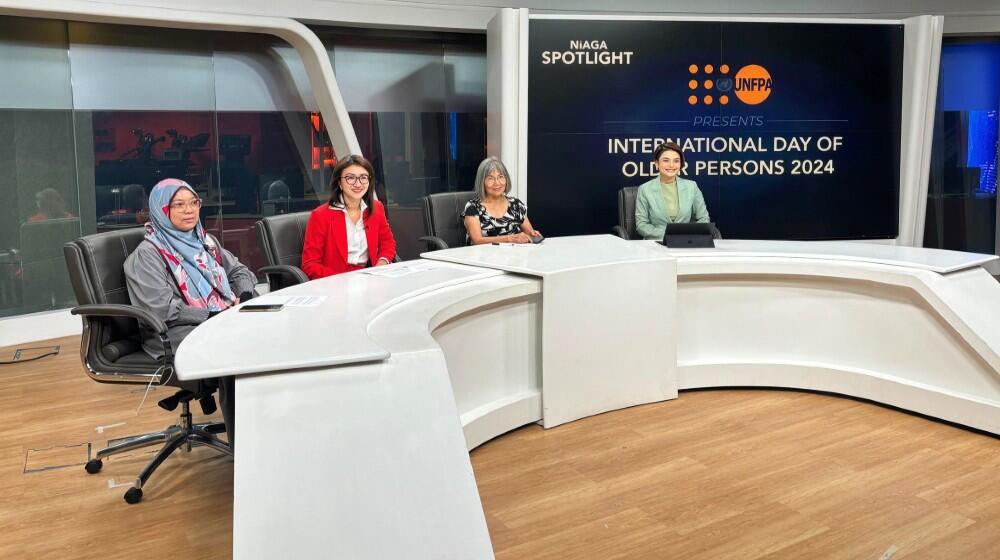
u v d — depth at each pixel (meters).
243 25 5.91
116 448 3.24
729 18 6.46
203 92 6.35
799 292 4.07
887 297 3.83
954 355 3.60
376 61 6.88
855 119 6.73
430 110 7.14
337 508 1.71
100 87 5.90
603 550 2.50
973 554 2.46
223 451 3.26
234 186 6.57
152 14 5.55
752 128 6.61
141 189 6.16
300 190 6.87
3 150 5.48
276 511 1.69
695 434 3.51
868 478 3.03
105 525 2.73
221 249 3.80
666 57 6.43
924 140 6.82
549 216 6.45
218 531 2.68
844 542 2.54
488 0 6.83
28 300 5.68
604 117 6.41
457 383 3.28
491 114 6.57
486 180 4.87
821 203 6.78
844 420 3.67
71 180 5.82
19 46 5.50
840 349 4.02
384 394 1.97
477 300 3.18
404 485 1.77
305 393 1.94
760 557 2.45
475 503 1.78
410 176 7.15
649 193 5.26
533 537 2.59
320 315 2.59
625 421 3.68
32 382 4.53
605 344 3.73
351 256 4.30
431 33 6.99
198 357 2.04
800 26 6.55
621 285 3.74
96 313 2.95
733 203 6.68
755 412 3.79
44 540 2.62
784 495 2.89
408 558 1.67
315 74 6.39
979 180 7.80
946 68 7.66
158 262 3.29
